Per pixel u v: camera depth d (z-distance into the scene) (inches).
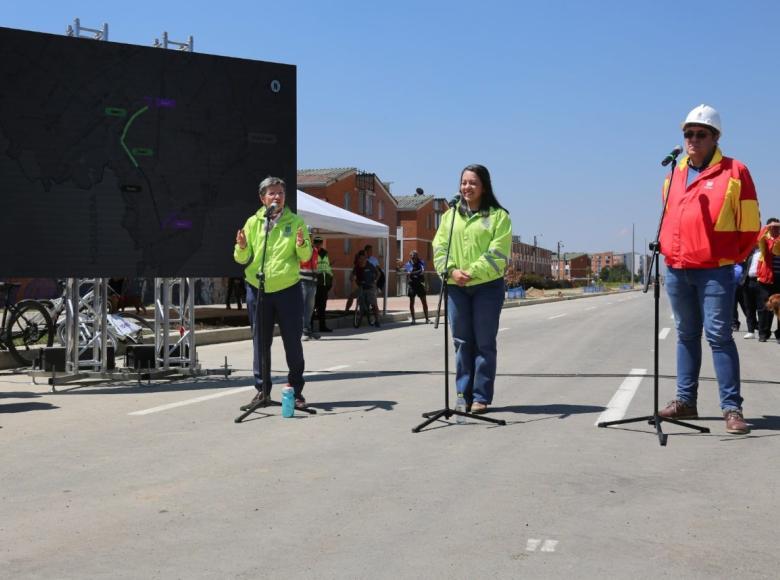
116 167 337.4
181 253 348.8
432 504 160.1
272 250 269.1
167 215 346.3
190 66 350.3
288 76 370.3
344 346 541.6
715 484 173.9
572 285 4023.1
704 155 231.0
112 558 132.1
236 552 134.3
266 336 271.3
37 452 211.3
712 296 230.4
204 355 493.4
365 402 289.7
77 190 331.6
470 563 128.0
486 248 255.8
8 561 131.2
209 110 353.7
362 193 2047.2
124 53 339.0
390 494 167.8
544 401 288.2
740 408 231.0
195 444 219.6
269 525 148.3
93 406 288.8
